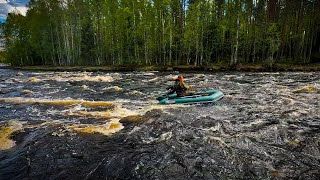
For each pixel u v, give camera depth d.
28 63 71.25
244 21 46.50
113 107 12.95
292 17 48.97
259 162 6.64
